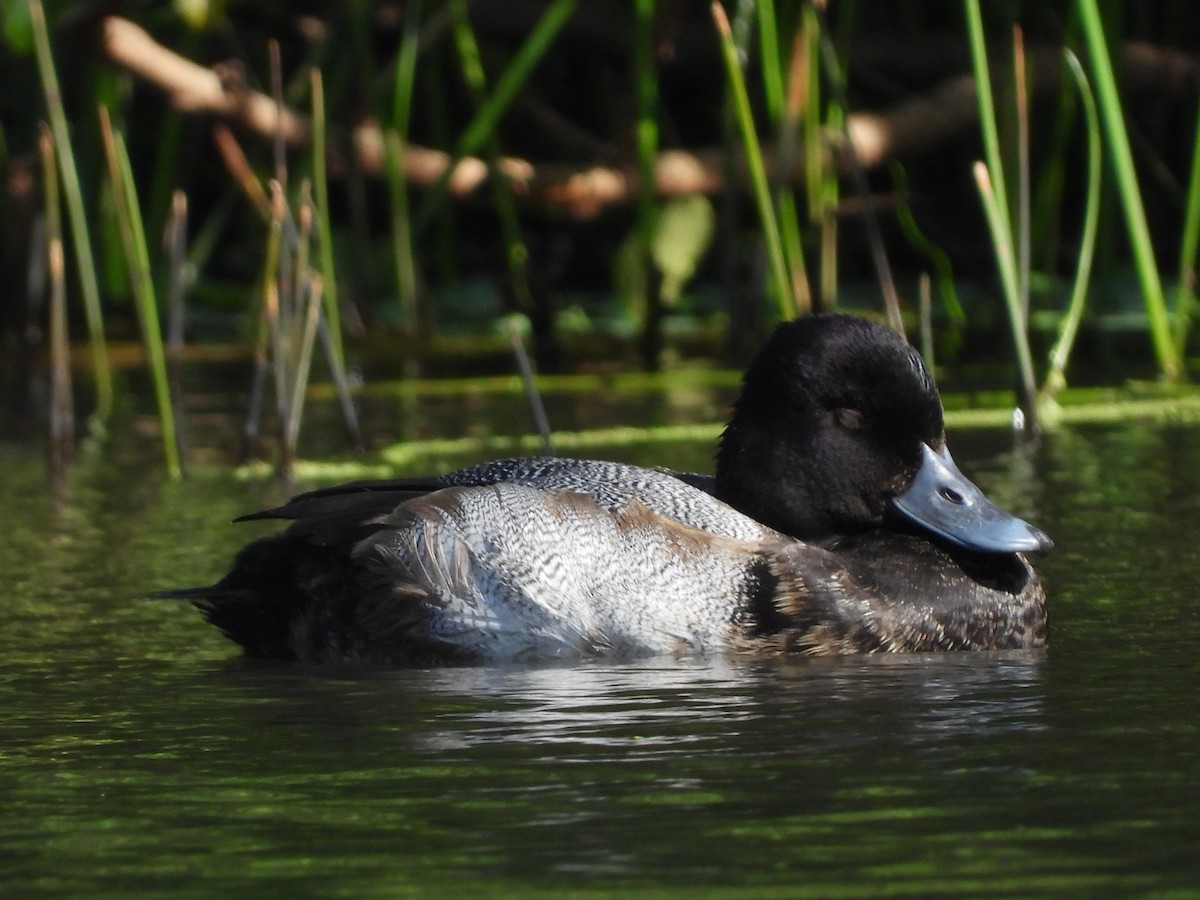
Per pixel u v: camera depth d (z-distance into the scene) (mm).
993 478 11281
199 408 15406
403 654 7500
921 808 5098
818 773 5484
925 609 7582
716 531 7727
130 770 5730
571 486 7887
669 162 18625
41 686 7000
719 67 19109
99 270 19312
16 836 5062
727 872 4598
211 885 4621
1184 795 5180
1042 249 18547
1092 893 4391
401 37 19906
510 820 5082
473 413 14719
